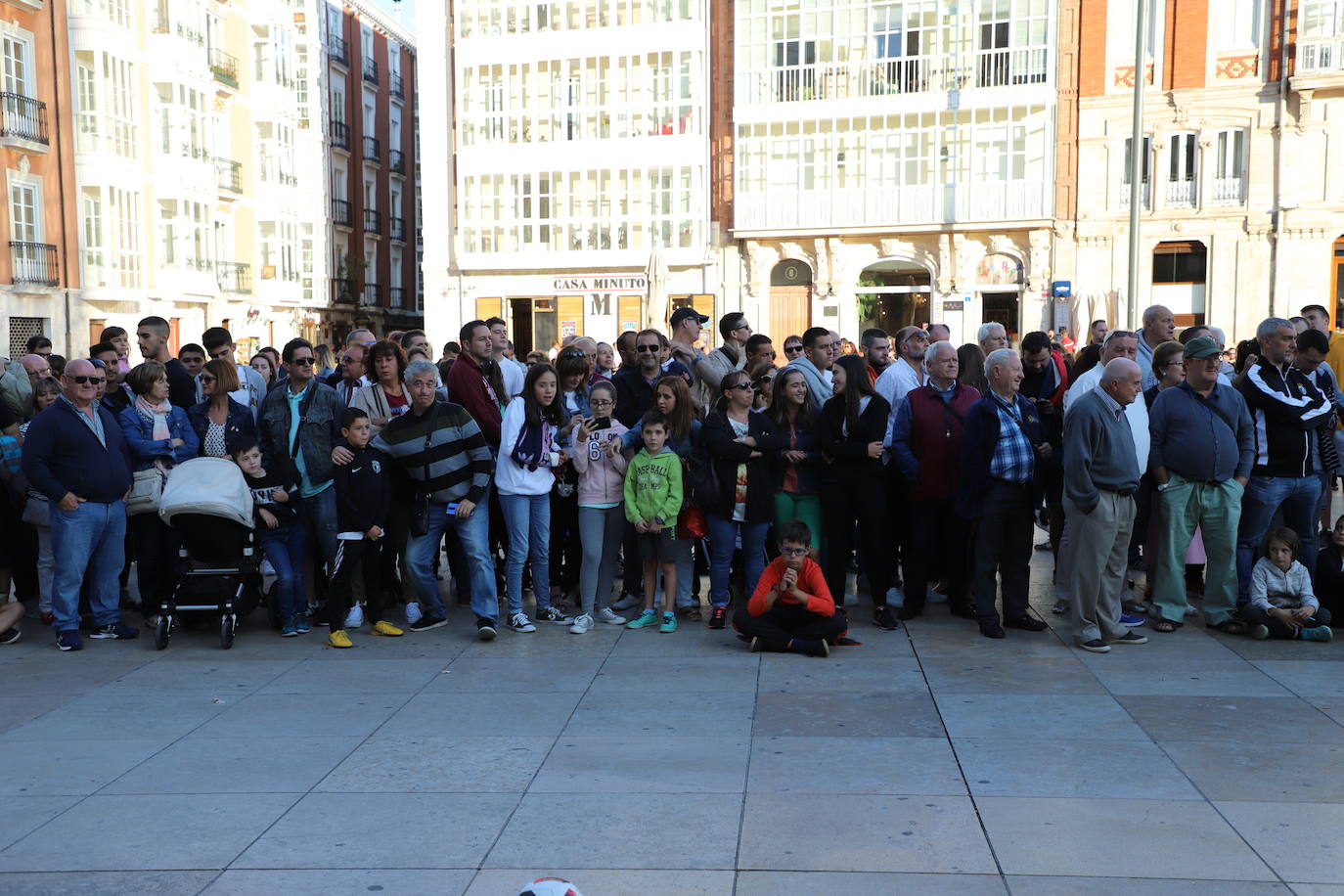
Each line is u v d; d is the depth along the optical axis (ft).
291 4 145.18
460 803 16.72
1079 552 25.07
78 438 26.45
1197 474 25.79
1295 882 13.88
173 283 117.29
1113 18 103.96
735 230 114.21
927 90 109.50
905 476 27.78
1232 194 101.71
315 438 27.63
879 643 26.05
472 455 26.78
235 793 17.26
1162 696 21.61
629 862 14.69
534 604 30.78
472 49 122.21
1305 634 25.52
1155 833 15.33
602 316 121.60
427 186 126.82
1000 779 17.40
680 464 27.43
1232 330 102.32
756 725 20.20
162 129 116.06
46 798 17.16
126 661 25.45
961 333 110.32
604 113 119.85
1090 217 105.70
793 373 27.84
